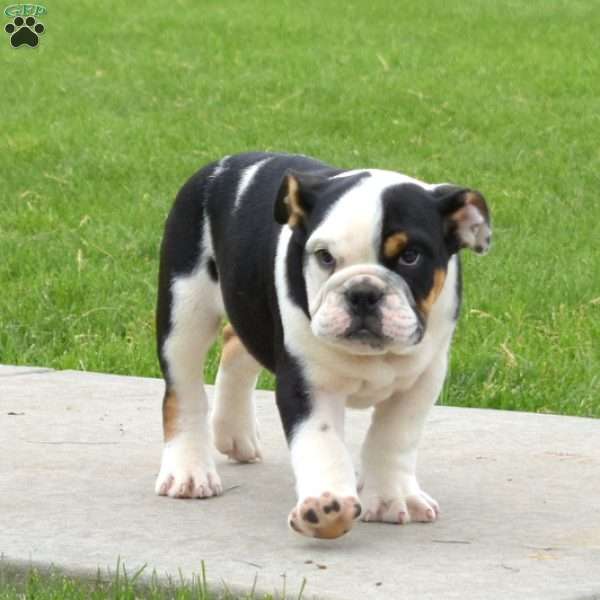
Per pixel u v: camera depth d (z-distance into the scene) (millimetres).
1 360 14328
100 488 9352
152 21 40281
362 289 7539
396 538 8297
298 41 37625
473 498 9172
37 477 9578
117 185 23719
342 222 7695
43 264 18094
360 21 40500
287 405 8164
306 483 7918
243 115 29500
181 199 9383
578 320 15109
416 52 35812
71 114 29734
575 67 34000
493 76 33062
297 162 8922
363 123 28672
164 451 9523
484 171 24672
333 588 7375
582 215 21438
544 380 13133
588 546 8180
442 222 7969
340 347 7742
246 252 8656
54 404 11625
